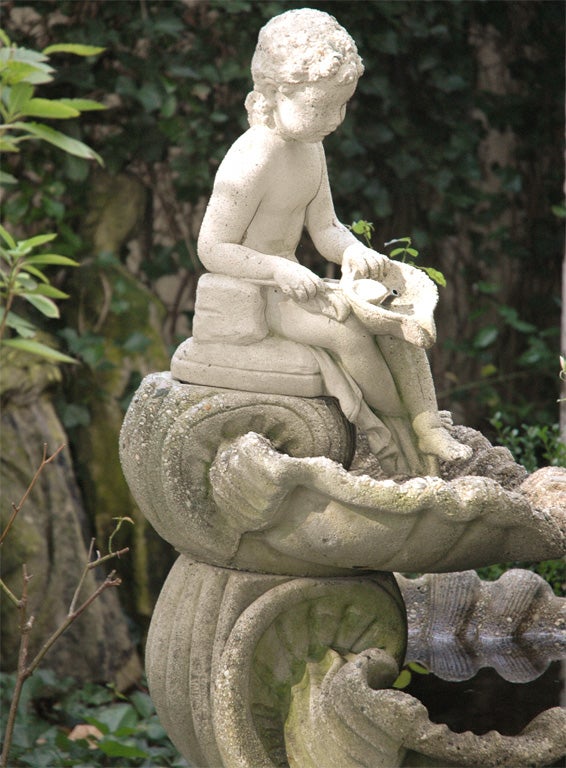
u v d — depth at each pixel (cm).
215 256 257
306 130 248
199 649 268
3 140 368
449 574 321
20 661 282
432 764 248
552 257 516
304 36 243
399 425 270
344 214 489
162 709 280
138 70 459
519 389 520
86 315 470
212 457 259
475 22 492
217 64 468
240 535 259
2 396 439
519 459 430
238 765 253
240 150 258
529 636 308
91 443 466
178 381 269
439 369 516
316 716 253
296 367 258
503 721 262
